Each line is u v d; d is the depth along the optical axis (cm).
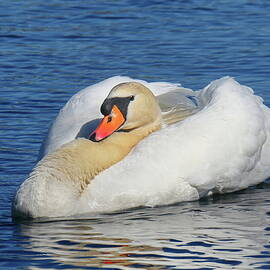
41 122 1855
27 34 2577
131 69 2238
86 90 1544
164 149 1423
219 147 1440
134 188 1403
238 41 2492
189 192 1445
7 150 1680
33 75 2202
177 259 1180
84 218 1359
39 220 1348
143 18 2762
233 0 2994
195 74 2195
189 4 2941
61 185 1359
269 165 1559
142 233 1284
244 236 1271
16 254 1203
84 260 1176
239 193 1521
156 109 1457
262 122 1495
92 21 2733
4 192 1481
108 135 1393
